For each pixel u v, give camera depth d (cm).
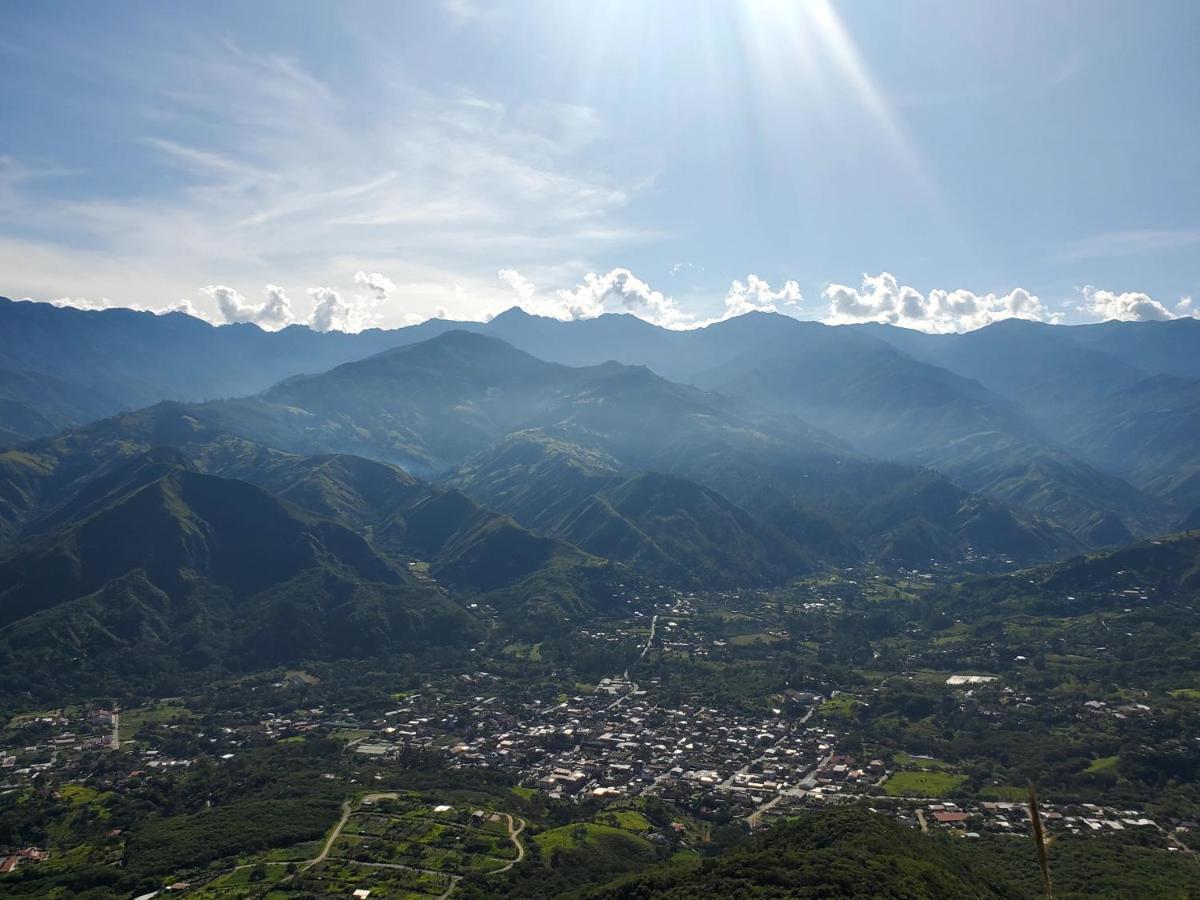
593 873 17162
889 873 14088
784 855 15150
